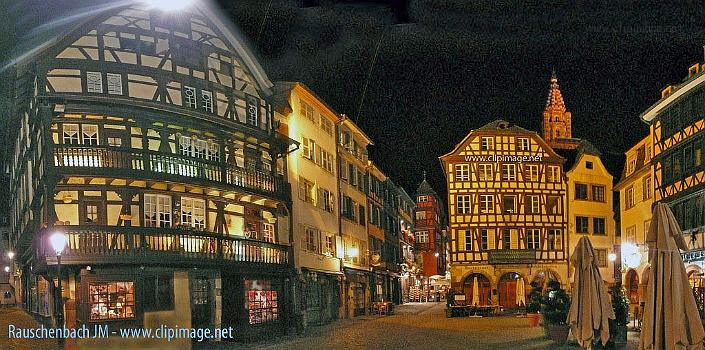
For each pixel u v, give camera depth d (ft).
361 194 140.77
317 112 111.86
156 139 70.95
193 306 70.18
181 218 72.38
